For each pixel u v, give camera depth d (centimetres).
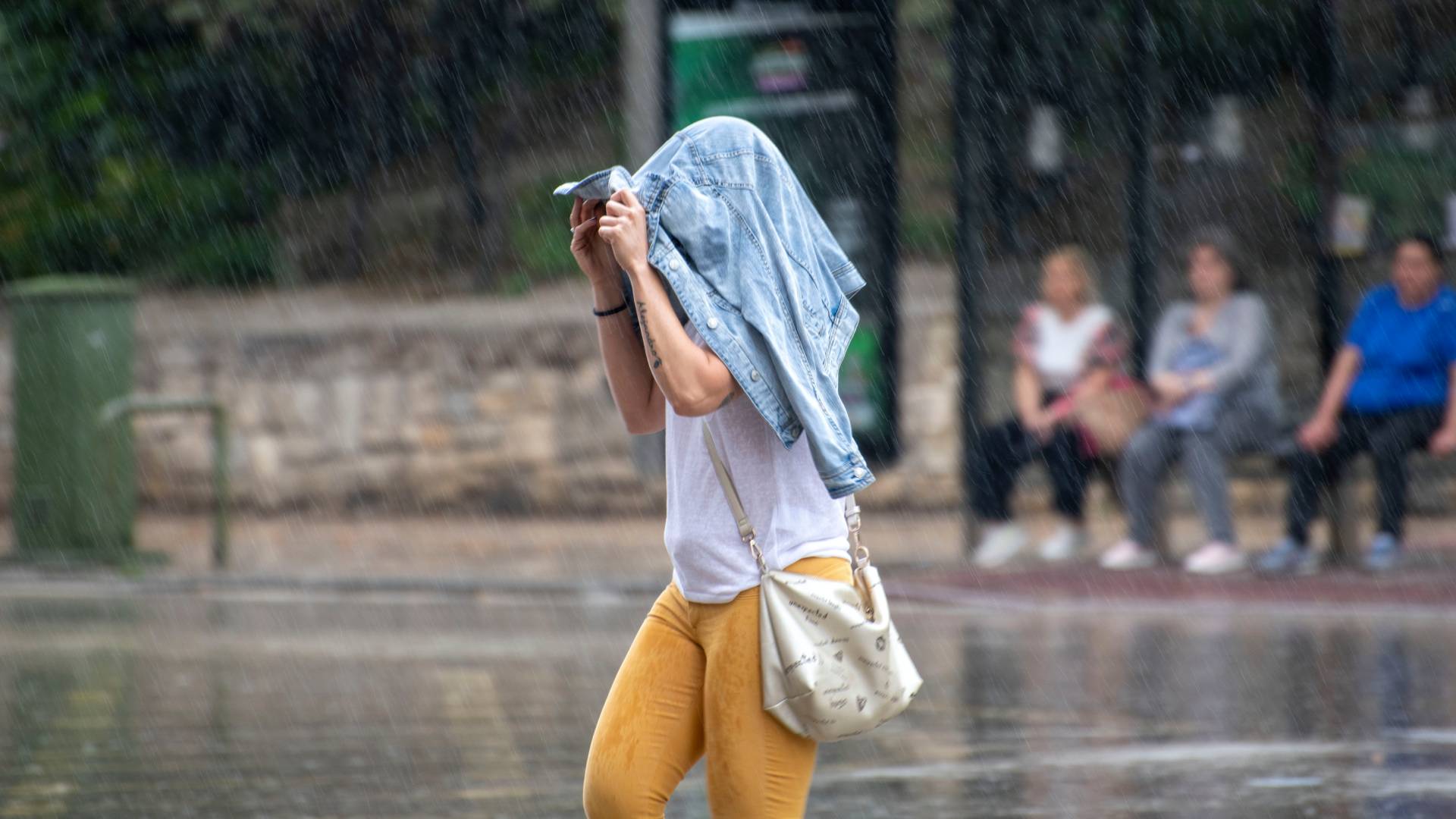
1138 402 4116
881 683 1177
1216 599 3572
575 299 6262
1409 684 2692
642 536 4672
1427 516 4616
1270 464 4603
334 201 6931
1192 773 2097
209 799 1998
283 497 5131
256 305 6444
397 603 3744
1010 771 2117
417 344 5134
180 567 4284
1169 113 4975
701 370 1144
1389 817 1862
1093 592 3669
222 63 7000
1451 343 3859
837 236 4709
